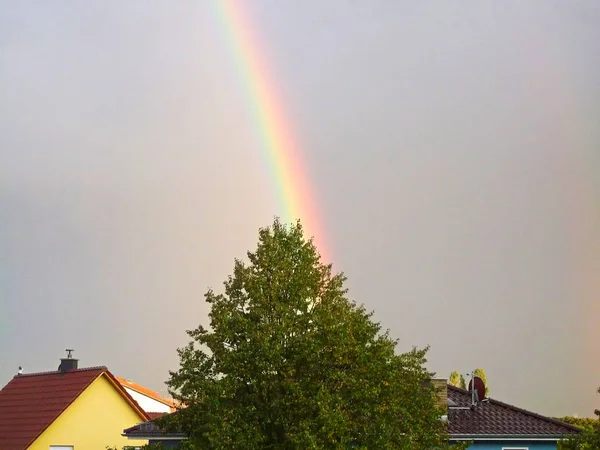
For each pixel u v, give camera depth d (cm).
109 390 4428
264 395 2270
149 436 3425
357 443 2248
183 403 2417
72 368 4503
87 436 4269
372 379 2320
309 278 2417
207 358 2391
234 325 2352
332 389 2284
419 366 2577
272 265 2414
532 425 3353
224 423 2156
